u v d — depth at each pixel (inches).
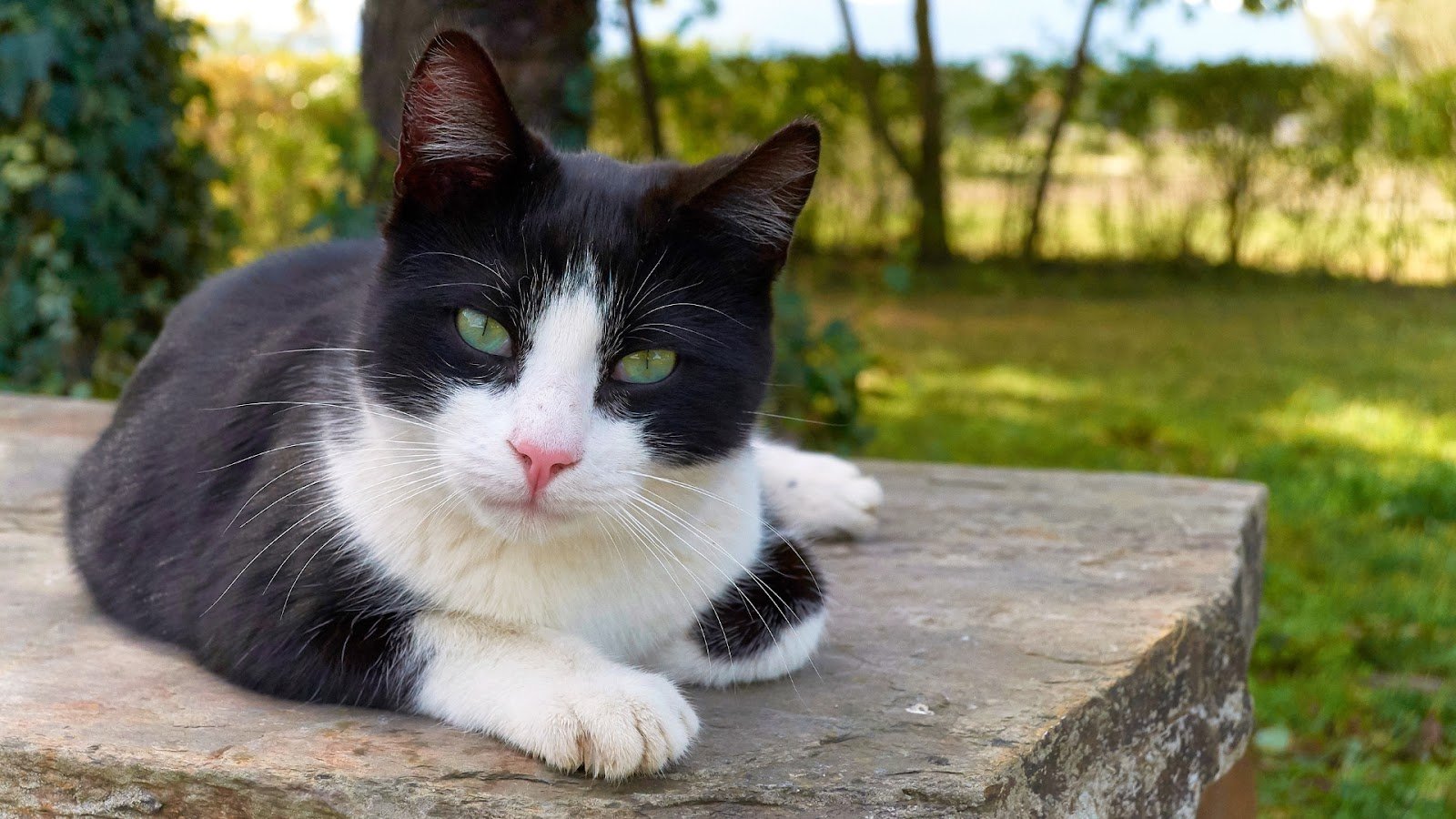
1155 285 126.9
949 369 89.7
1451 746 38.6
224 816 25.4
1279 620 45.7
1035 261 137.0
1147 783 28.8
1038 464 65.5
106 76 51.6
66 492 32.6
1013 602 30.8
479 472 26.1
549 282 26.5
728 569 28.0
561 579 27.0
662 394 27.0
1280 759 38.0
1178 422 74.7
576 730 25.1
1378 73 120.4
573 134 44.8
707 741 26.3
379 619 26.7
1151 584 31.6
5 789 25.8
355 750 25.7
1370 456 67.7
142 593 28.9
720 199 27.1
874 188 133.7
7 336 52.4
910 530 34.7
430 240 27.0
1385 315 110.3
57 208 51.1
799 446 43.6
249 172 84.4
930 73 132.0
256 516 27.5
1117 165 134.8
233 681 27.2
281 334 29.9
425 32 42.5
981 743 26.3
